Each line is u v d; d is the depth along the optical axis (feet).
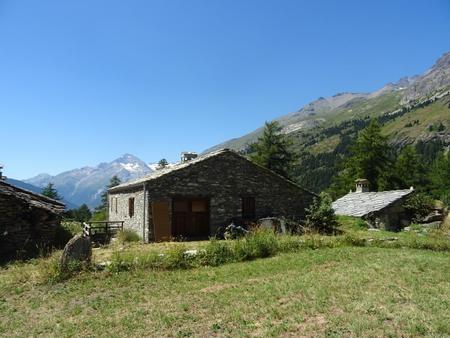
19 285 45.75
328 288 38.34
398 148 568.82
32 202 72.74
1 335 31.42
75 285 44.75
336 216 108.17
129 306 36.99
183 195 87.40
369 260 52.95
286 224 90.17
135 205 94.02
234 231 84.53
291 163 193.57
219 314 33.17
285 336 27.30
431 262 50.72
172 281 45.55
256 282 43.24
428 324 27.71
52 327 32.71
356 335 26.37
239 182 93.66
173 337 28.89
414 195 115.55
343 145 624.18
